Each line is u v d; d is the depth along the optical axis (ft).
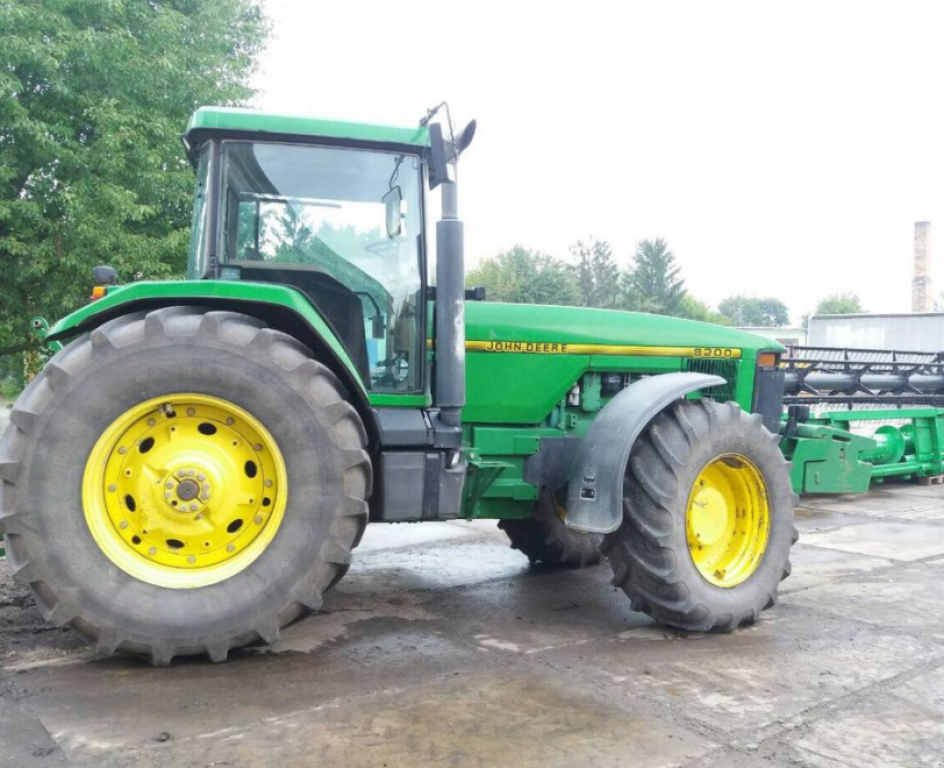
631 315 16.92
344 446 11.62
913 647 13.17
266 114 12.76
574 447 15.81
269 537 11.49
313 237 13.09
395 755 9.20
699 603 13.48
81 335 12.42
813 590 16.72
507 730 9.89
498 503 15.65
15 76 35.17
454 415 13.12
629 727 10.04
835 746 9.64
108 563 10.96
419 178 13.41
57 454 10.77
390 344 13.35
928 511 26.50
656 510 13.41
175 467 11.31
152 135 38.86
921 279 136.15
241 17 47.29
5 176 34.65
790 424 21.44
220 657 11.37
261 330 11.50
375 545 20.76
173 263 39.52
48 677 11.16
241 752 9.18
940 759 9.36
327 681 11.32
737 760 9.24
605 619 14.65
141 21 39.24
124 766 8.82
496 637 13.48
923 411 30.89
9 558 10.82
